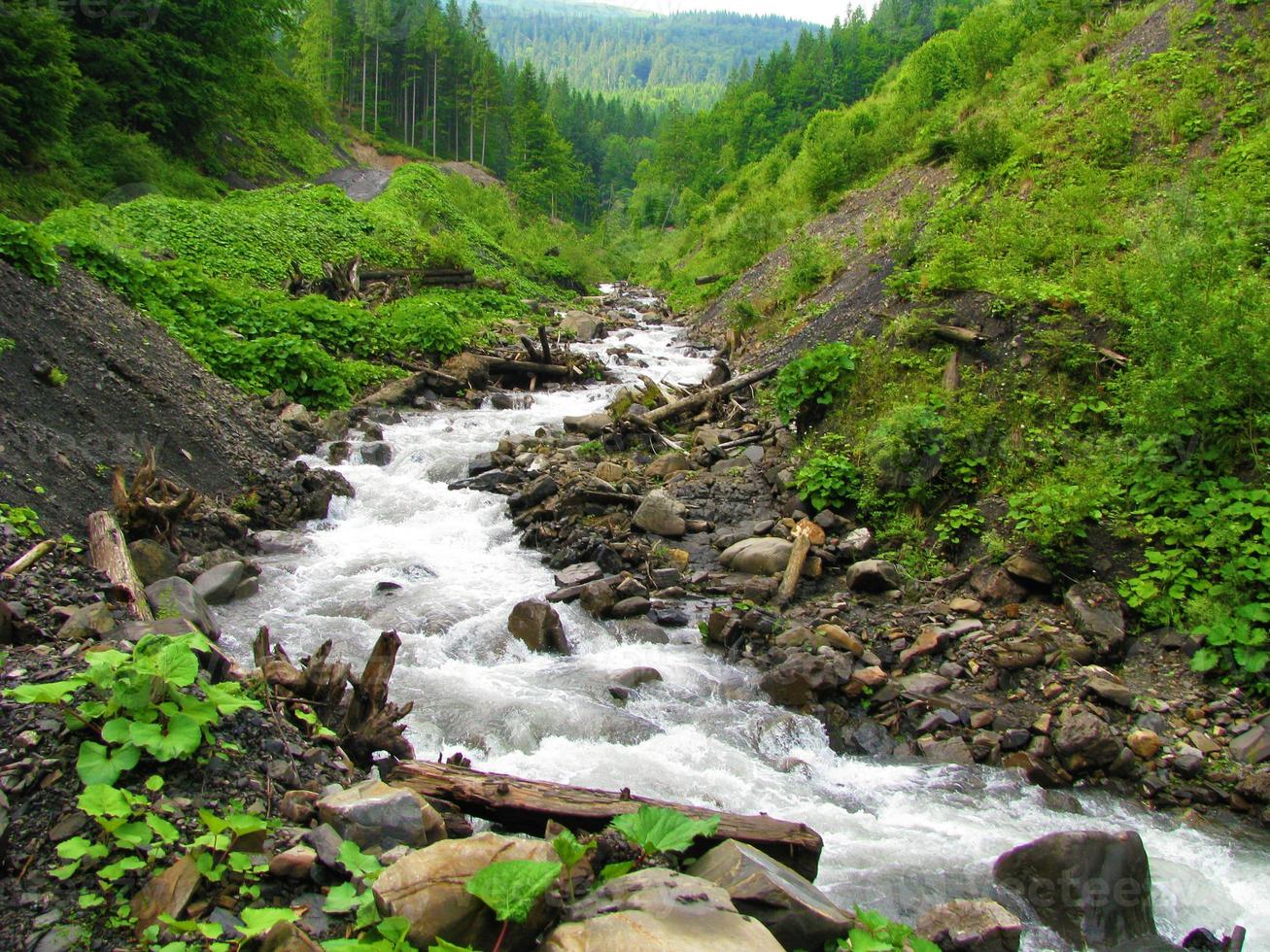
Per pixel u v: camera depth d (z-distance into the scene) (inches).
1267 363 299.9
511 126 3157.0
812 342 592.1
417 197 1460.4
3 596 221.1
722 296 1020.5
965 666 291.6
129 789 151.9
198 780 159.5
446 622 313.7
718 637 313.9
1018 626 303.9
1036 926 183.9
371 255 1038.4
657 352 855.7
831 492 400.8
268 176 1540.4
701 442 507.8
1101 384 378.6
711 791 228.1
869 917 142.9
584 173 3432.6
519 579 360.2
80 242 533.6
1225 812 231.6
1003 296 438.0
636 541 388.8
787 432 475.8
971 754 255.0
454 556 383.2
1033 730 260.7
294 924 127.9
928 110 1058.7
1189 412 324.2
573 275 1534.2
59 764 153.3
